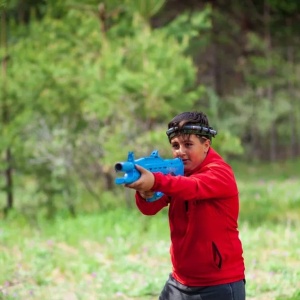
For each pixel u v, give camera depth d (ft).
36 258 52.49
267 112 170.19
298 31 179.73
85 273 48.73
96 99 77.87
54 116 84.12
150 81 75.82
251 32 185.68
